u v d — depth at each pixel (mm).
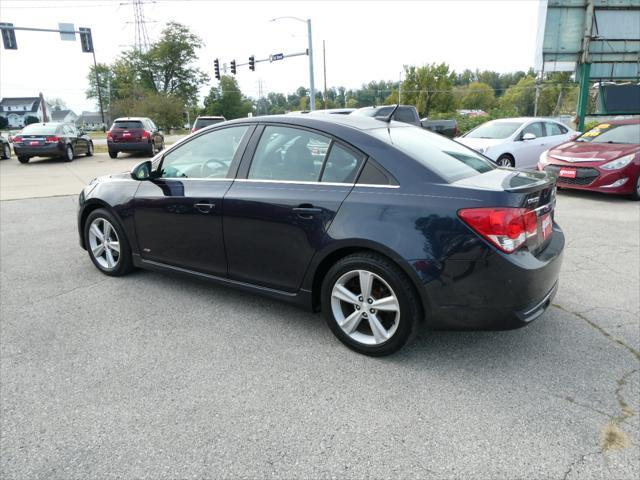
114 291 4277
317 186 3180
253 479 2090
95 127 109750
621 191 8078
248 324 3611
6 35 25156
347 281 3145
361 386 2787
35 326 3588
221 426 2445
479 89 99750
